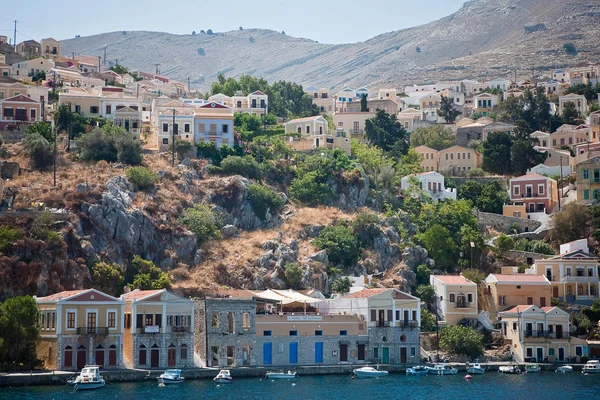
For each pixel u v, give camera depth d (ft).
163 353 652.89
